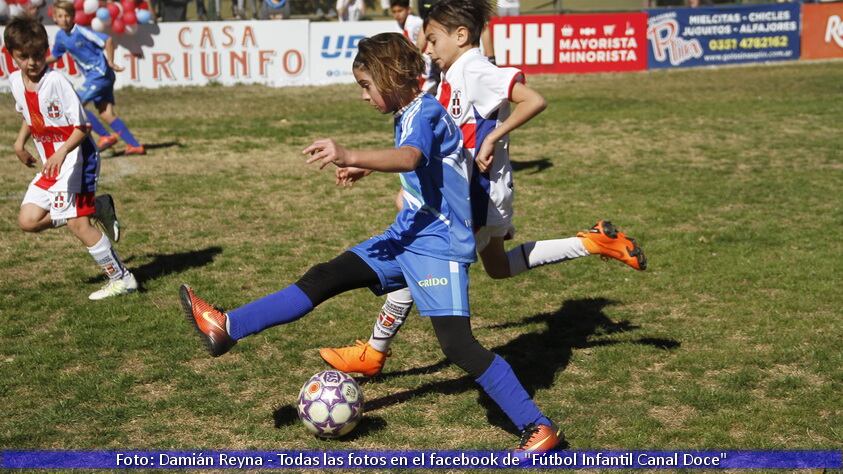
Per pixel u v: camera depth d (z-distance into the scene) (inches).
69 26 715.4
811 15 1424.7
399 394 298.2
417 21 673.0
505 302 389.4
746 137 800.9
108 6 1127.6
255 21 1184.2
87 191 385.4
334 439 265.6
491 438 267.6
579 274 425.1
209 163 703.1
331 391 261.9
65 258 454.9
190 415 281.9
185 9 1301.7
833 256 447.2
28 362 320.5
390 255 263.0
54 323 363.3
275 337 346.0
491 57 634.2
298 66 1202.6
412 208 256.7
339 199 588.4
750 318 364.5
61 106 373.7
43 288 406.6
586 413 281.3
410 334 351.3
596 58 1323.8
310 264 447.5
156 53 1163.3
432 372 316.2
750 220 522.9
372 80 241.6
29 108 380.2
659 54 1352.1
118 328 354.6
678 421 276.8
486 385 252.5
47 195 389.1
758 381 304.8
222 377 310.5
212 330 248.7
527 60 1304.1
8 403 288.7
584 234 311.1
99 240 386.6
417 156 233.3
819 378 306.7
